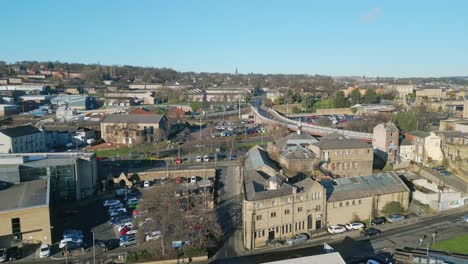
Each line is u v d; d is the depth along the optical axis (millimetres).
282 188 94750
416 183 127125
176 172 145000
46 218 91250
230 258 84312
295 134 153625
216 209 112438
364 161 136500
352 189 106125
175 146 193125
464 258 81875
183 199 111562
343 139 140750
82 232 98312
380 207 107875
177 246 84562
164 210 87312
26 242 90312
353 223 99562
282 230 93312
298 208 95000
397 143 150750
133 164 159625
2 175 106688
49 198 96750
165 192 98562
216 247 89562
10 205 91500
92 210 113500
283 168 129875
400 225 101750
